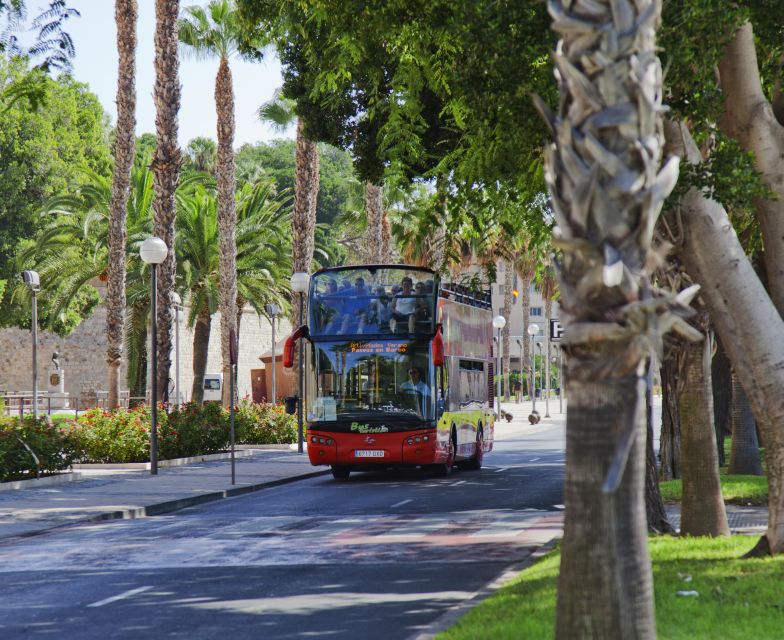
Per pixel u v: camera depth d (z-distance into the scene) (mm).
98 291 85875
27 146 78688
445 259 22953
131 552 18609
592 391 7688
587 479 7688
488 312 42125
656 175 7672
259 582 15297
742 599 11461
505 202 22656
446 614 11836
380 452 32781
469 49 15445
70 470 33375
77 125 86062
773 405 13805
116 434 38031
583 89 7613
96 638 11766
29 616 13109
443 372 33500
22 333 87438
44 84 23141
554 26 7762
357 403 33094
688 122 15711
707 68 13883
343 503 26625
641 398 7676
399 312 33219
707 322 17297
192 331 87312
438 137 30562
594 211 7590
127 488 29875
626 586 7633
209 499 28281
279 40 25828
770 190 14742
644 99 7562
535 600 11672
